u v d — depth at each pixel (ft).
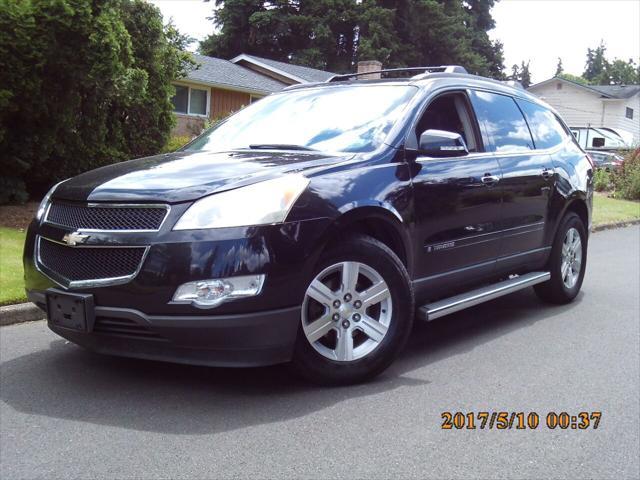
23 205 33.58
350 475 9.60
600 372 14.44
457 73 17.06
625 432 11.42
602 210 52.95
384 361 13.15
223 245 10.97
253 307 11.10
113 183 12.11
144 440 10.50
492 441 10.89
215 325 10.93
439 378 13.73
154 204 11.31
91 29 31.83
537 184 18.19
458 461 10.16
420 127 15.02
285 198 11.55
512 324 18.37
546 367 14.66
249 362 11.46
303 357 12.28
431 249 14.51
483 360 15.03
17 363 14.03
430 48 145.28
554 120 21.21
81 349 15.02
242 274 10.99
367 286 13.06
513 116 18.60
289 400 12.20
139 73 36.14
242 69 98.37
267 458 10.00
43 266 12.48
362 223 13.37
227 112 86.43
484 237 16.16
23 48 30.14
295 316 11.62
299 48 144.15
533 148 18.98
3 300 17.81
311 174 12.29
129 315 11.13
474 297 15.84
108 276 11.37
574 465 10.19
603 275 26.50
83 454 10.03
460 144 14.38
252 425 11.11
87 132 36.22
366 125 14.64
